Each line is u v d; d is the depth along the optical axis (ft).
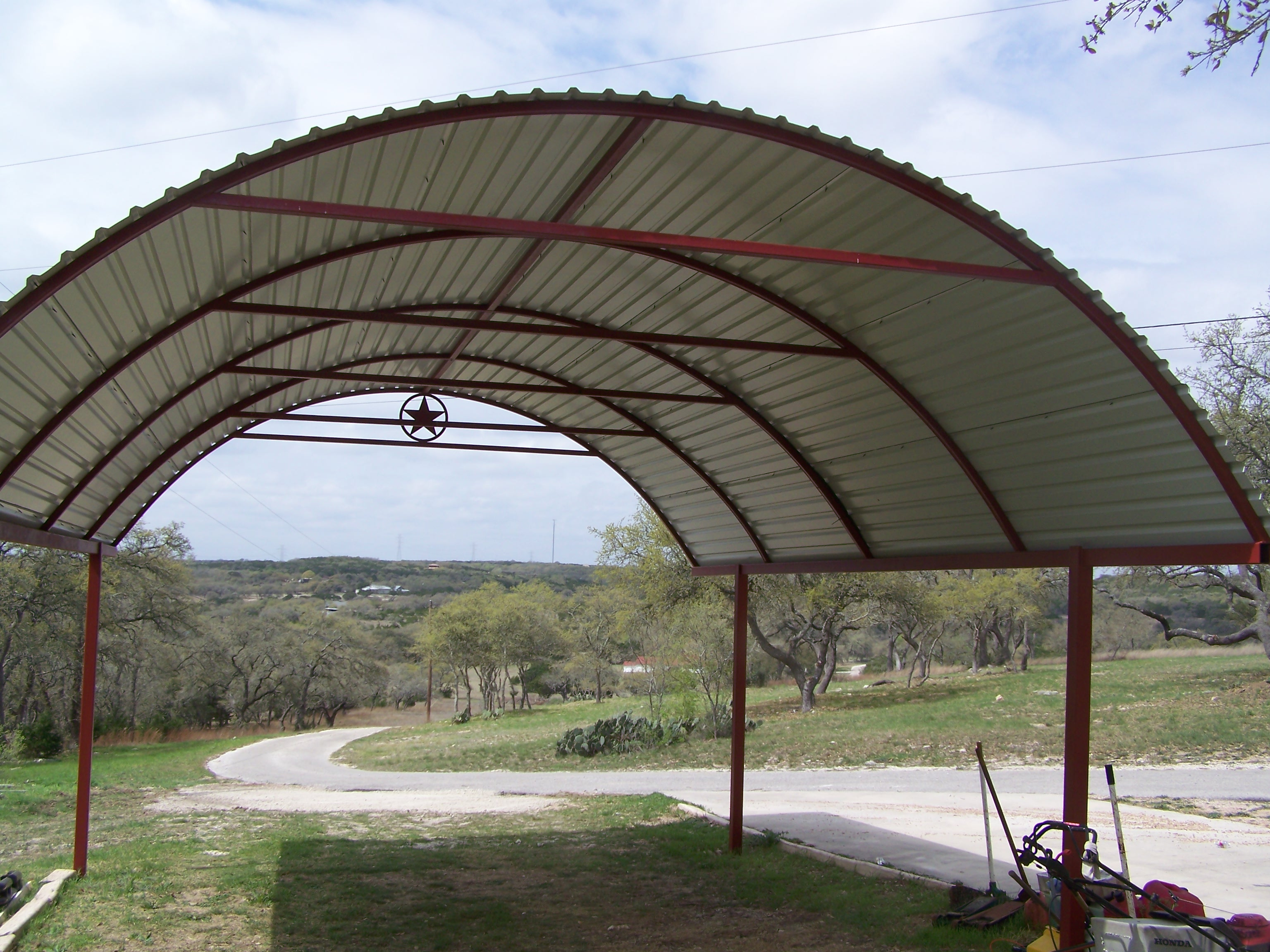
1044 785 57.31
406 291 28.58
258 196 18.86
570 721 117.50
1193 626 173.37
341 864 34.45
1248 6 17.30
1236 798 49.70
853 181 20.29
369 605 360.07
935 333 24.23
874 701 106.83
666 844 38.06
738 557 42.16
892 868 32.09
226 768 90.99
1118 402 21.22
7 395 19.35
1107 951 17.81
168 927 25.39
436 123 16.46
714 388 32.91
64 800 55.21
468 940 24.70
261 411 37.47
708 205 22.43
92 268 16.80
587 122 18.54
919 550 31.12
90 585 32.45
